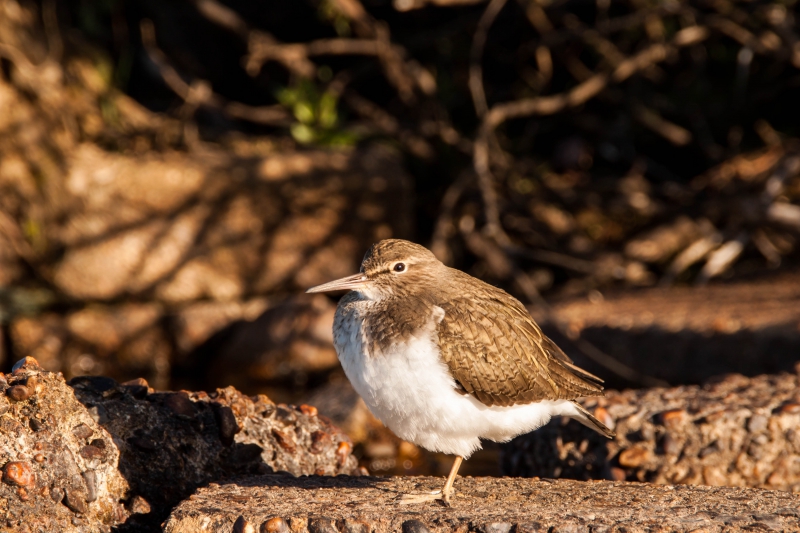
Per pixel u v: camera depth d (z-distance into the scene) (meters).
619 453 7.45
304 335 13.60
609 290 16.25
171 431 6.58
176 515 5.65
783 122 18.92
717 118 18.50
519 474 8.09
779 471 7.26
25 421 5.83
